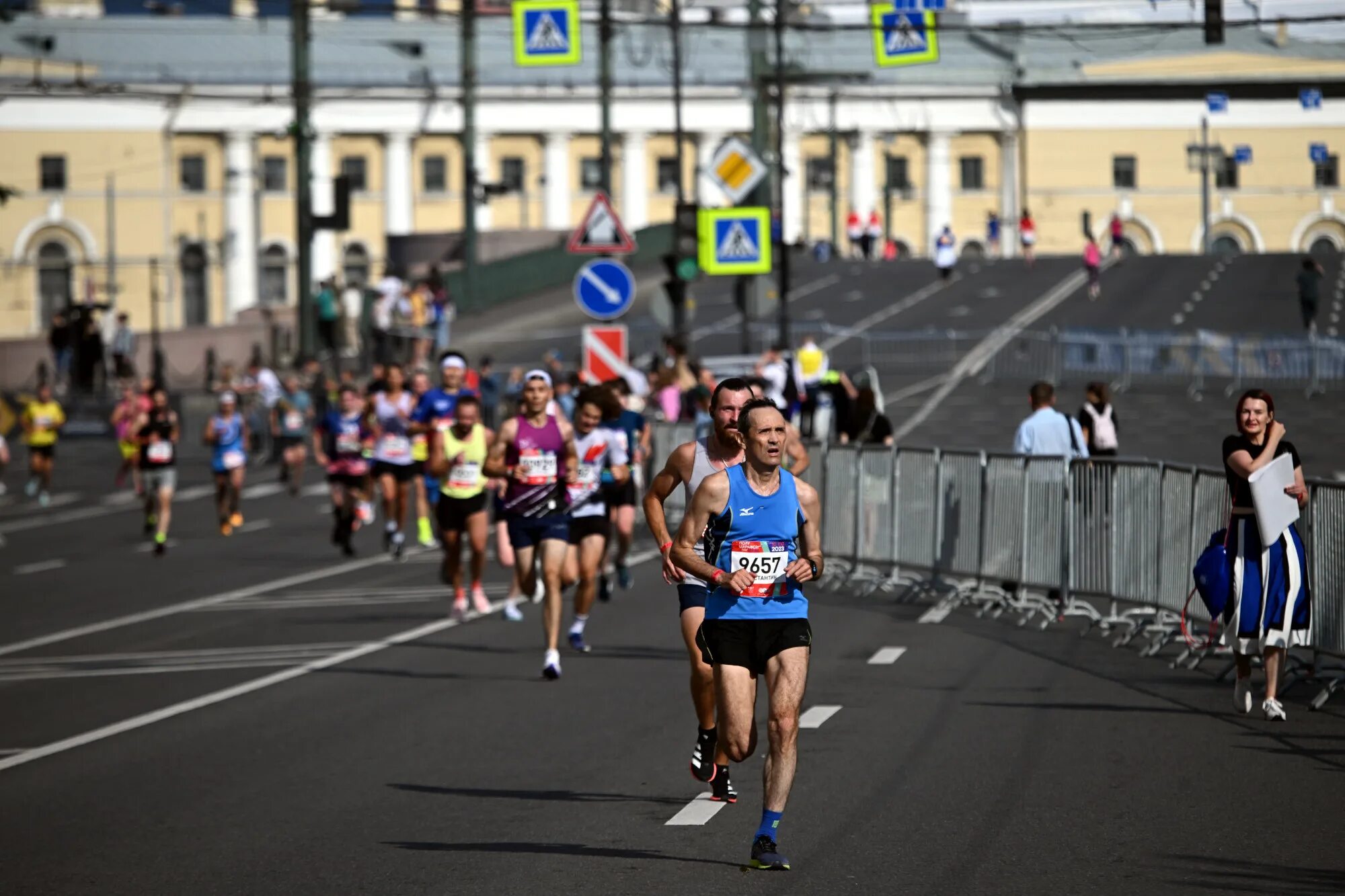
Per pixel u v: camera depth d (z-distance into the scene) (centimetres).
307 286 14438
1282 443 3853
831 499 6994
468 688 4428
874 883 2512
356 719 4025
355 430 7969
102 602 6650
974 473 6000
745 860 2673
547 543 4544
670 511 9144
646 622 5653
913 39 10656
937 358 17025
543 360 17788
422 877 2617
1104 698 4125
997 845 2723
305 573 7356
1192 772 3275
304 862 2728
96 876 2683
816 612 5909
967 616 5769
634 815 3006
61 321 18088
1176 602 4816
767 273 10062
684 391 9388
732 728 2617
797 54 19625
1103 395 6469
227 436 9162
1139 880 2505
